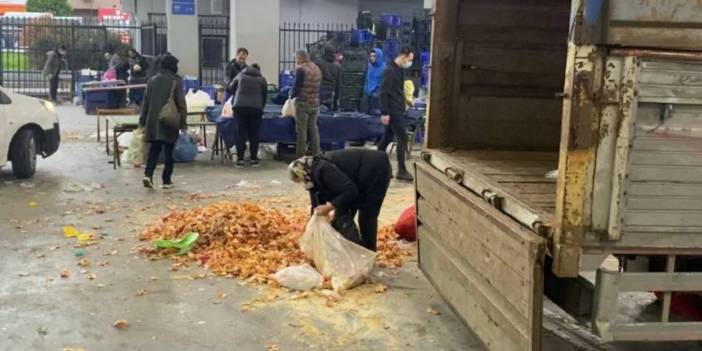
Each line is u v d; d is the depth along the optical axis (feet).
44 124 34.37
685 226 10.89
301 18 85.97
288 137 40.01
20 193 30.19
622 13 10.28
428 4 66.49
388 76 34.32
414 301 17.88
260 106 38.27
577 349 15.20
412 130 42.57
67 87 84.94
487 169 15.84
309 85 38.50
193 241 21.31
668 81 10.50
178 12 73.67
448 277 15.79
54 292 17.94
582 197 10.67
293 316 16.63
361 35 59.26
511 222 12.31
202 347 14.84
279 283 18.45
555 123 19.22
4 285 18.39
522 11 18.63
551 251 11.08
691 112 10.66
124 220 25.79
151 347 14.79
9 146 32.83
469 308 14.35
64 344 14.83
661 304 11.91
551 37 18.84
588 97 10.44
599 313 11.12
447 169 16.29
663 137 10.64
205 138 45.93
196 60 74.95
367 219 19.85
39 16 99.04
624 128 10.50
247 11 62.13
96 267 20.04
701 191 10.85
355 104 54.24
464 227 14.47
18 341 14.90
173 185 32.99
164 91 31.12
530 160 17.25
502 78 18.81
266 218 22.88
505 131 19.01
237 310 16.93
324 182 18.93
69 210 27.20
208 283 18.76
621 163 10.57
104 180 33.78
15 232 23.71
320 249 18.86
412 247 22.75
